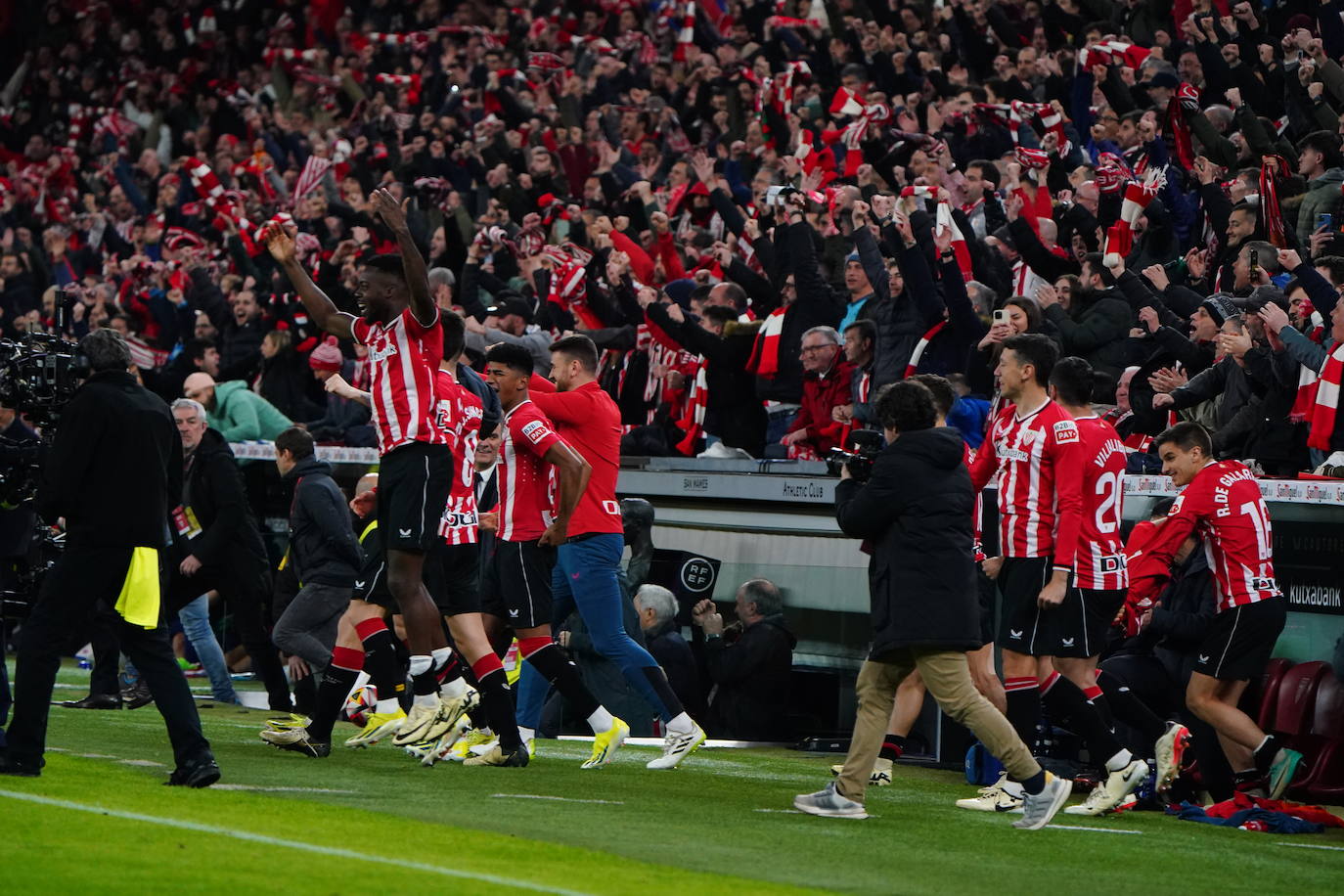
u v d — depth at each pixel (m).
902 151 32.44
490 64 46.94
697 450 27.67
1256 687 19.56
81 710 24.58
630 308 29.80
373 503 23.70
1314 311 21.06
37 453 17.97
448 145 43.06
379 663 19.64
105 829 13.25
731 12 45.69
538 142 41.47
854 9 41.00
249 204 46.62
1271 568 18.30
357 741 20.58
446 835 13.76
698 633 24.36
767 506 24.03
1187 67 31.75
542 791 17.17
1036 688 17.69
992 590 20.33
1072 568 16.95
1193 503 18.34
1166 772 17.33
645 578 24.22
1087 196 27.98
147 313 39.75
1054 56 35.66
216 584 25.69
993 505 20.28
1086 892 12.59
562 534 18.61
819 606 23.38
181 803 14.80
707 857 13.40
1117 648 20.55
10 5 66.31
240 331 35.53
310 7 57.81
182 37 62.31
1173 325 23.56
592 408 19.27
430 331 18.06
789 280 27.00
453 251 36.34
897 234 24.23
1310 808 17.64
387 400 18.11
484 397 22.33
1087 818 17.25
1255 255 22.41
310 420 33.38
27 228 54.53
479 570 21.14
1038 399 17.47
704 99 41.00
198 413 25.62
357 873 11.88
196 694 27.94
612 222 34.56
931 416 16.00
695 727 19.89
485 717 20.77
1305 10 32.72
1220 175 26.45
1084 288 24.55
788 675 23.56
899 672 16.12
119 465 15.59
